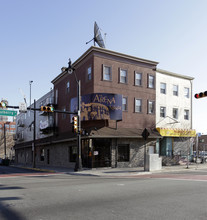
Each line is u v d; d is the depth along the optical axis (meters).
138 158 25.11
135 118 25.84
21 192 9.25
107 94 23.06
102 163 22.81
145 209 6.49
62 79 32.34
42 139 37.31
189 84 31.69
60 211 6.29
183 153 29.11
